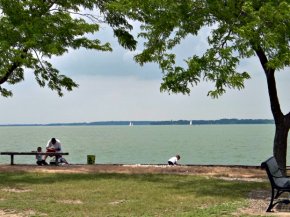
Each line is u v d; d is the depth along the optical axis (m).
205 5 13.80
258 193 12.66
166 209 10.35
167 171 18.53
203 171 18.38
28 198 11.91
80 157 48.50
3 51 16.61
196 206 10.67
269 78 16.23
